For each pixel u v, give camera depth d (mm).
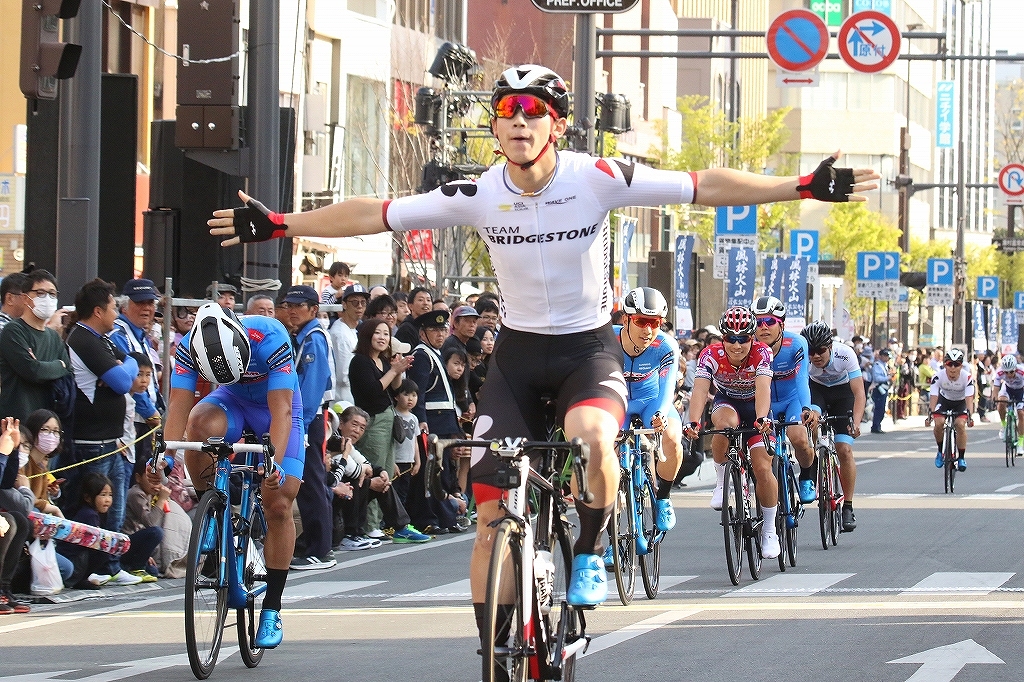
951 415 26391
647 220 68875
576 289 8078
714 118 67188
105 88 18094
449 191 8102
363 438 18172
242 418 10695
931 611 12570
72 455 14305
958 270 72125
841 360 18391
